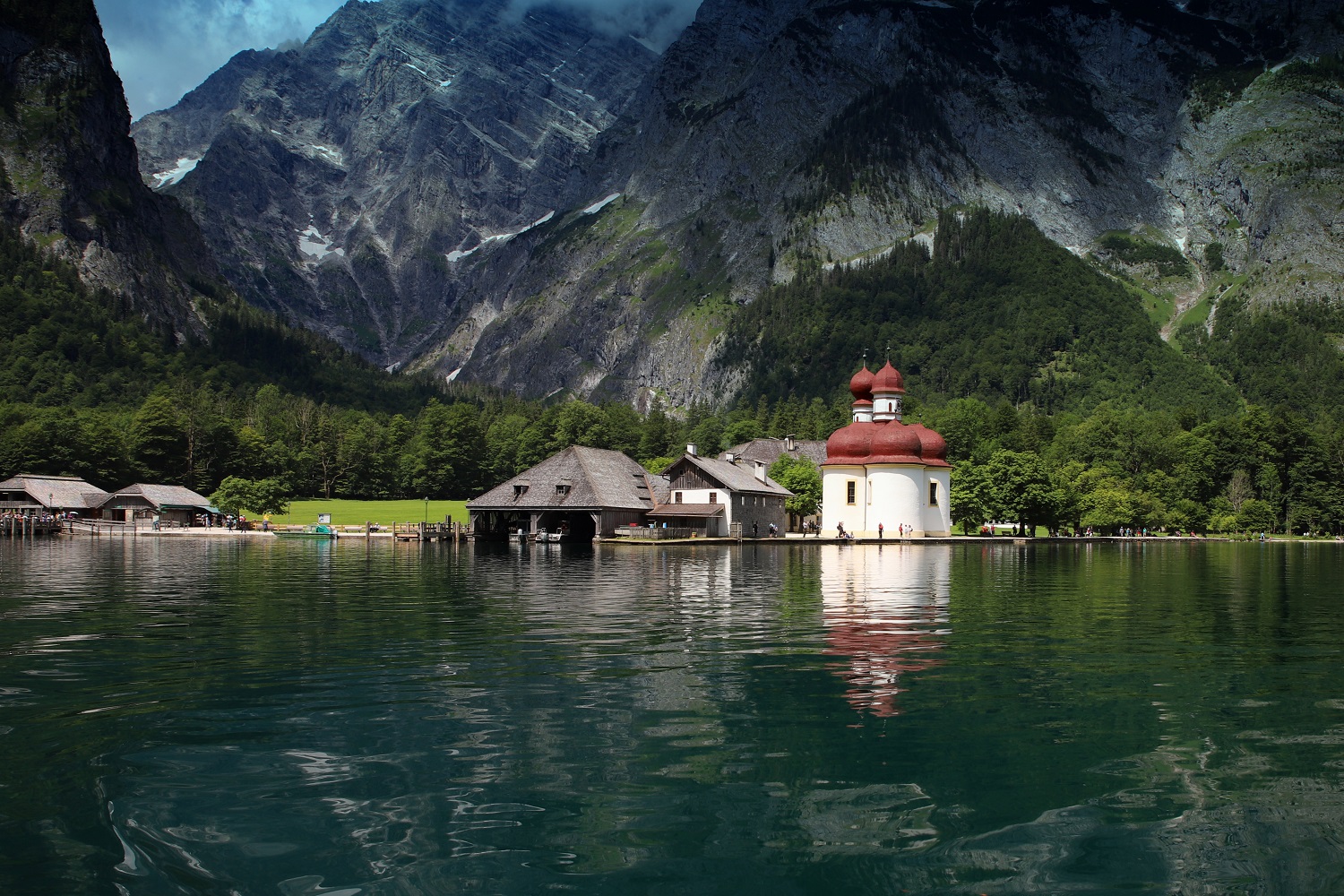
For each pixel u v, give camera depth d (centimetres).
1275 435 19638
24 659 2647
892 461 12719
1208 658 2778
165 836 1380
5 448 17125
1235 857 1332
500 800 1519
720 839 1378
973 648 2922
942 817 1463
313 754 1736
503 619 3531
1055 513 14462
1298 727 1964
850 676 2445
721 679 2389
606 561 7462
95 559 7550
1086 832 1412
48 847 1343
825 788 1581
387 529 14050
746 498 12519
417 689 2255
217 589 4784
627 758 1725
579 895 1212
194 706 2080
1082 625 3497
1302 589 5403
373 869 1281
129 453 18525
